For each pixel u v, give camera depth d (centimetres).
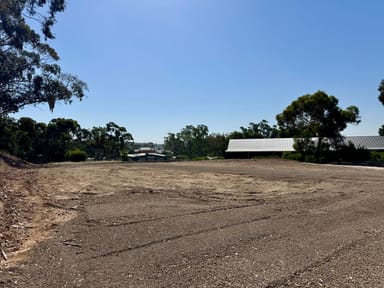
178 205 770
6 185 1058
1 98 2634
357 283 334
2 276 350
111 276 352
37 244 469
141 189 1024
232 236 507
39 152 5372
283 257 411
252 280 340
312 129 3231
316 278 346
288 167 2050
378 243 470
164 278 346
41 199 832
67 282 336
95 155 6275
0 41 2508
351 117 3180
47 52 2727
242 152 4116
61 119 5747
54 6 2642
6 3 2352
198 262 394
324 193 963
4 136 4381
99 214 666
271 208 738
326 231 538
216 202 816
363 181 1248
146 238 496
